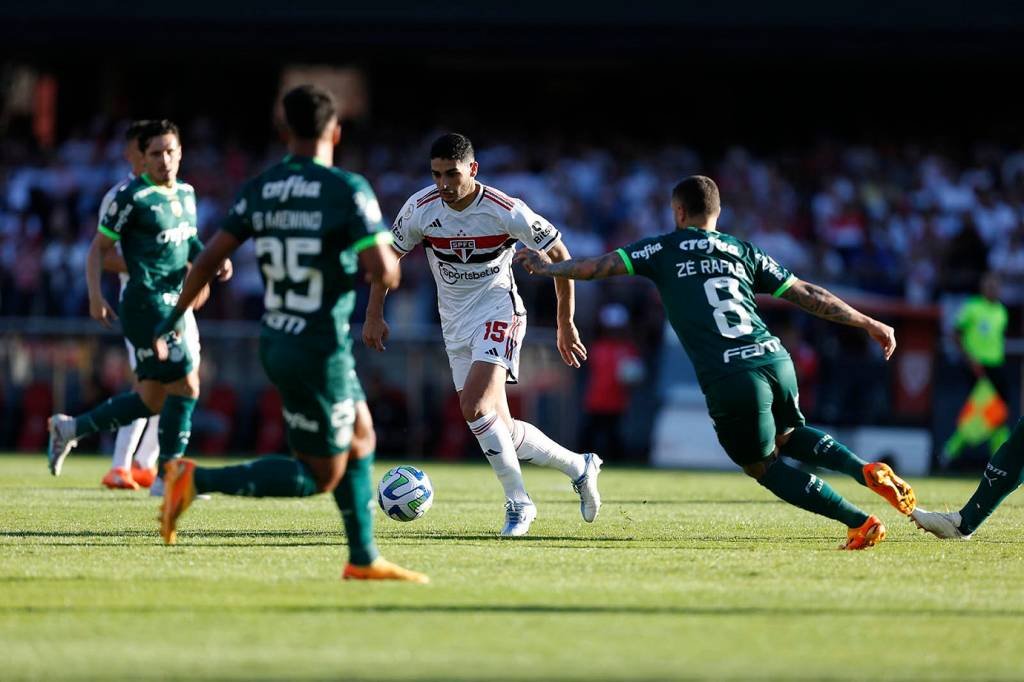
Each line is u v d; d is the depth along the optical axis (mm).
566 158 84375
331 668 15422
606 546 26234
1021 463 26906
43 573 21812
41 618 18172
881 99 93688
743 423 25641
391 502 30000
